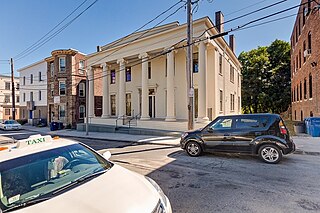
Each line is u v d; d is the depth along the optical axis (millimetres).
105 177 2904
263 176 5555
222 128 7770
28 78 35469
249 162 7066
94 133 18594
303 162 6949
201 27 14852
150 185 2885
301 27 20156
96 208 2193
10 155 3000
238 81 28859
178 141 12008
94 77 25578
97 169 3189
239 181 5211
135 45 18891
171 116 16203
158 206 2420
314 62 15555
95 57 23172
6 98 43781
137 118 20047
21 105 37312
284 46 33500
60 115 28078
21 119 35500
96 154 3701
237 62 26516
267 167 6406
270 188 4691
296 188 4664
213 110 16766
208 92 17047
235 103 26016
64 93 27891
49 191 2574
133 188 2629
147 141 12305
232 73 24500
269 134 6973
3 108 43250
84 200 2330
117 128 18297
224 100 19359
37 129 26672
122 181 2801
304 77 19266
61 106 28062
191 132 8383
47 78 30016
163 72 19766
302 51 19922
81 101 28422
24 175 2803
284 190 4559
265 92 32844
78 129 22562
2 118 42875
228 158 7707
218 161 7305
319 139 10750
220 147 7695
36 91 33656
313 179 5250
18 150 3180
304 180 5180
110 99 24172
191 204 3984
